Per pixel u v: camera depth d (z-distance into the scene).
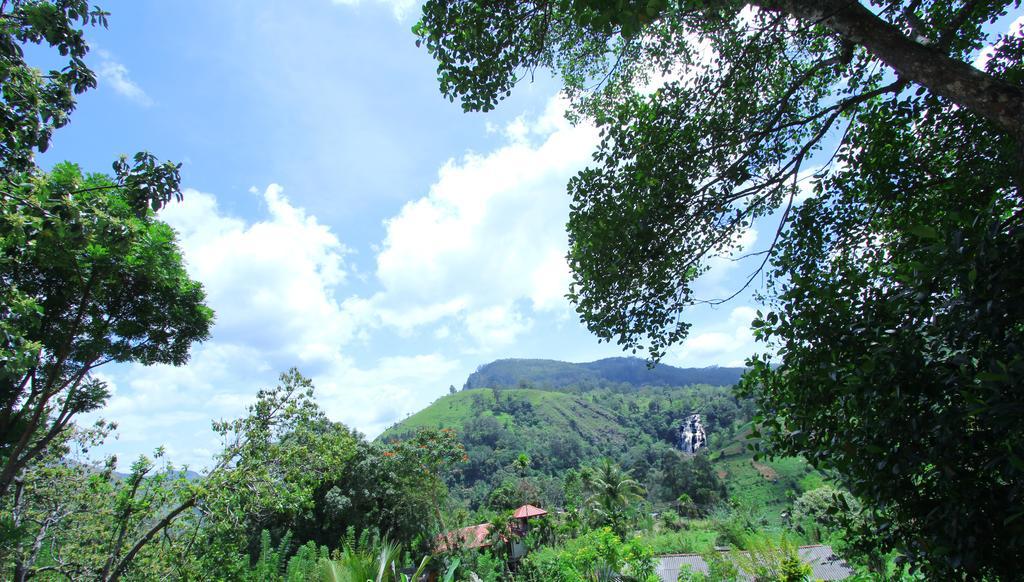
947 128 4.86
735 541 25.80
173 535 11.38
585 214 5.35
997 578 2.42
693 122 5.27
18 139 4.98
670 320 5.56
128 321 11.05
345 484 25.08
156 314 11.28
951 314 2.49
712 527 38.34
